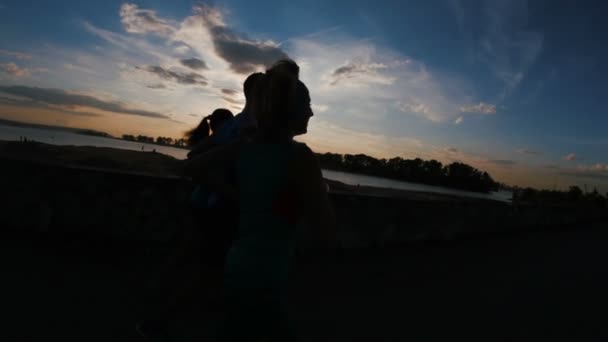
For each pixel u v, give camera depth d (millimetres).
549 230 13172
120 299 3312
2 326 2635
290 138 1695
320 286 4434
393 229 7293
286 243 1601
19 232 4633
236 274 1552
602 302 4992
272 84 1636
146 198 4992
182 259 3088
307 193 1586
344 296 4199
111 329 2811
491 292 4984
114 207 4895
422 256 6668
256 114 1693
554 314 4355
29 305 2979
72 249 4391
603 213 20250
